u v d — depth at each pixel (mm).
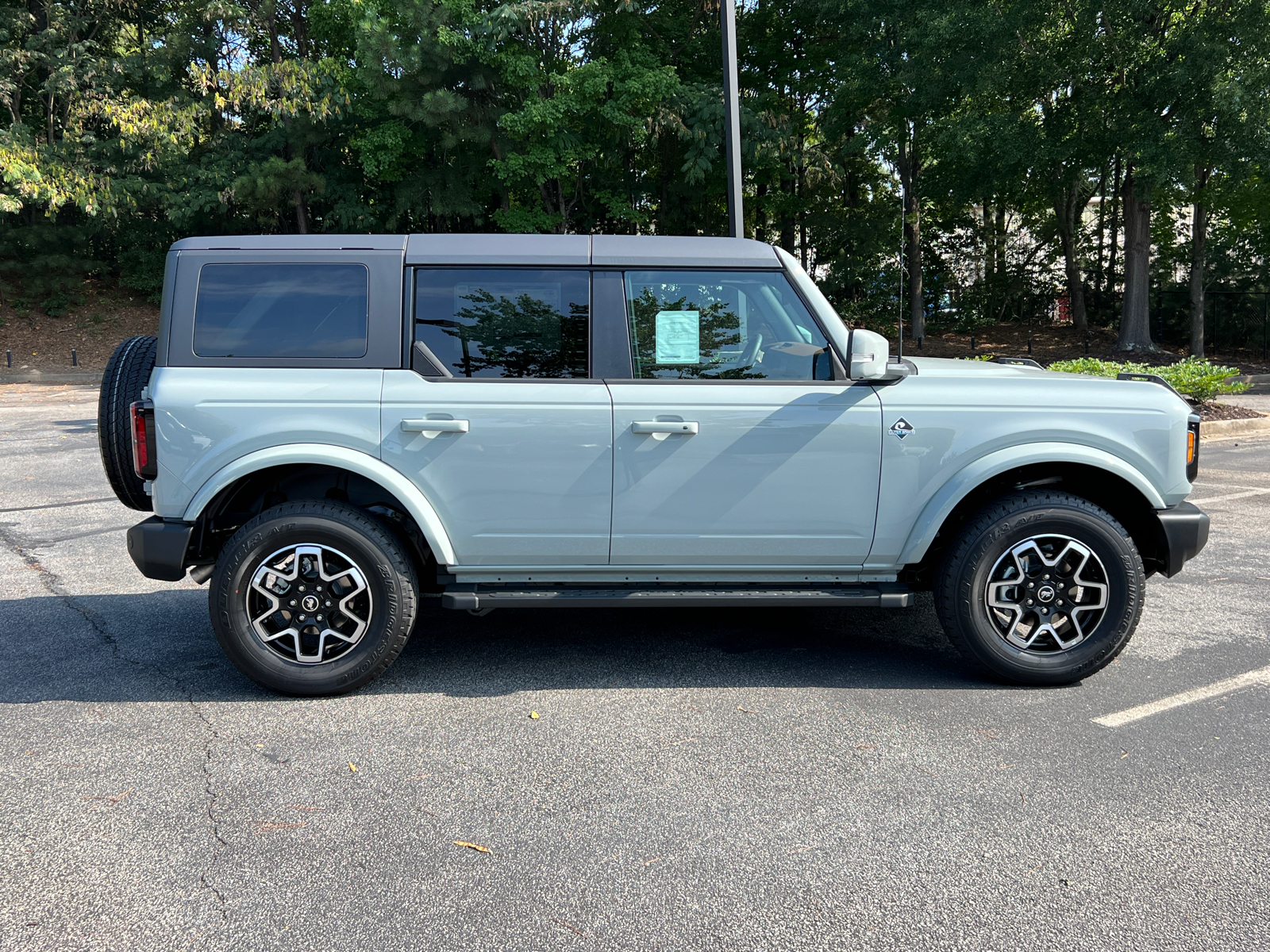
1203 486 8984
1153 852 2709
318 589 3945
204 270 3984
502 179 25031
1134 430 4023
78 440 12617
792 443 3971
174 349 3949
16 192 26875
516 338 4012
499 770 3279
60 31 28141
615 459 3957
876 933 2340
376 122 26703
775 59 28891
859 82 24609
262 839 2812
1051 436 4016
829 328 4062
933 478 4016
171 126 24031
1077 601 4047
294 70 23188
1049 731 3590
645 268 4047
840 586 4191
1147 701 3879
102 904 2479
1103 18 20000
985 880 2576
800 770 3264
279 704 3906
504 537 4008
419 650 4664
